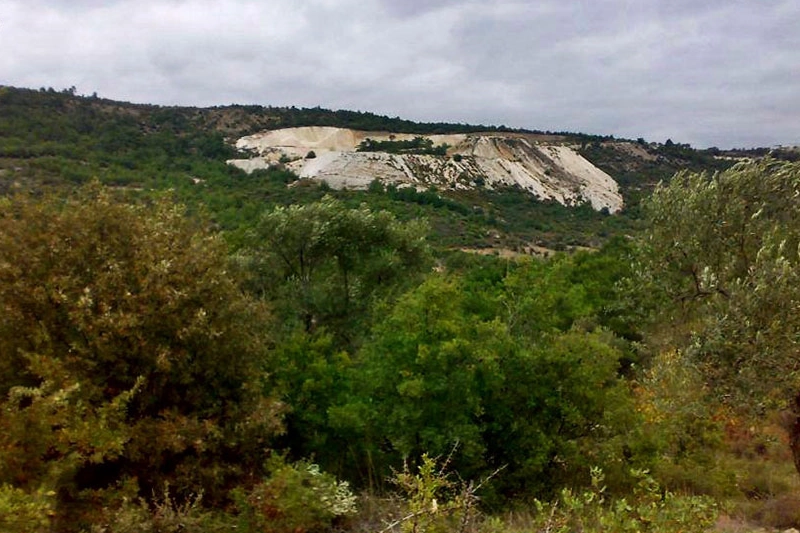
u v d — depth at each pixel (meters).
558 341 9.16
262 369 8.38
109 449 6.14
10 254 7.05
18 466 5.43
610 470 8.31
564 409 8.41
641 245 9.01
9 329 6.79
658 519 4.42
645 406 9.73
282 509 6.00
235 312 7.77
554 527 4.83
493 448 8.52
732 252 7.92
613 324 18.12
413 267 18.98
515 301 12.45
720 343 6.89
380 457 8.32
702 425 9.55
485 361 8.11
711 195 8.09
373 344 8.88
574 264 23.58
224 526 6.20
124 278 7.18
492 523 5.58
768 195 7.95
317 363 8.94
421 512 4.26
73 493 6.17
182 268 7.40
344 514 6.36
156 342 7.05
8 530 4.45
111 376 6.94
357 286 17.36
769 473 10.17
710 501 4.62
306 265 17.67
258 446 7.79
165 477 6.81
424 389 7.76
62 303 6.76
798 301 6.61
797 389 6.75
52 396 5.48
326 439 8.49
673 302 8.31
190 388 7.52
